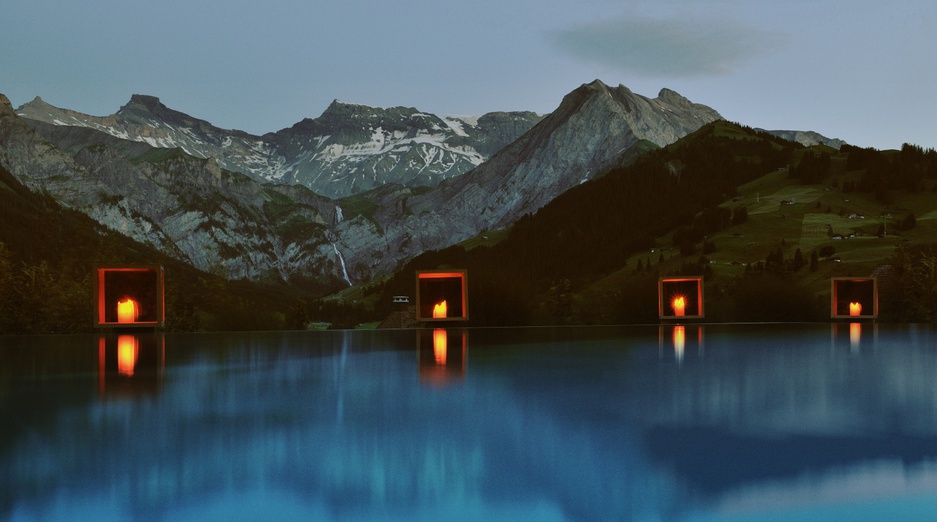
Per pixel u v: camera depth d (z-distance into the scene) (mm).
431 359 8500
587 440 3605
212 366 7648
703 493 2711
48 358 8812
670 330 17797
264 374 6738
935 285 81375
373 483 2830
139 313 18797
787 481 2854
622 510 2496
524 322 61938
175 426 3975
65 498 2623
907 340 12297
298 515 2445
